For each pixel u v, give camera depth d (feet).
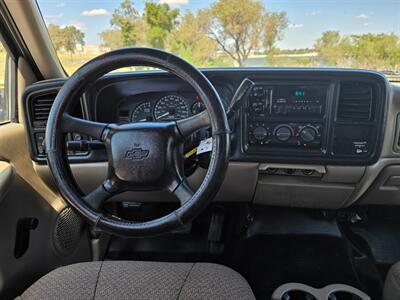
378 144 4.17
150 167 3.00
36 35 4.84
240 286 2.90
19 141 4.62
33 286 2.95
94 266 3.14
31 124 4.44
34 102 4.40
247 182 4.60
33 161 4.53
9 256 3.77
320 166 4.34
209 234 5.73
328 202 4.80
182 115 4.40
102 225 3.00
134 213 5.79
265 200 4.94
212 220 5.77
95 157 4.49
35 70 5.15
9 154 4.31
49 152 3.09
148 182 3.04
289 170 4.52
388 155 4.22
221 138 2.82
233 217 5.87
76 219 5.22
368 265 5.23
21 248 3.98
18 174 4.27
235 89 4.24
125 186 3.13
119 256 5.82
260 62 4.76
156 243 5.87
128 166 3.03
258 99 4.21
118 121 4.58
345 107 4.12
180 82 4.29
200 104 4.30
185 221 2.92
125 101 4.53
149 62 2.95
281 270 5.24
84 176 4.62
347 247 5.54
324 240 5.67
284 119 4.24
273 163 4.38
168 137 3.01
